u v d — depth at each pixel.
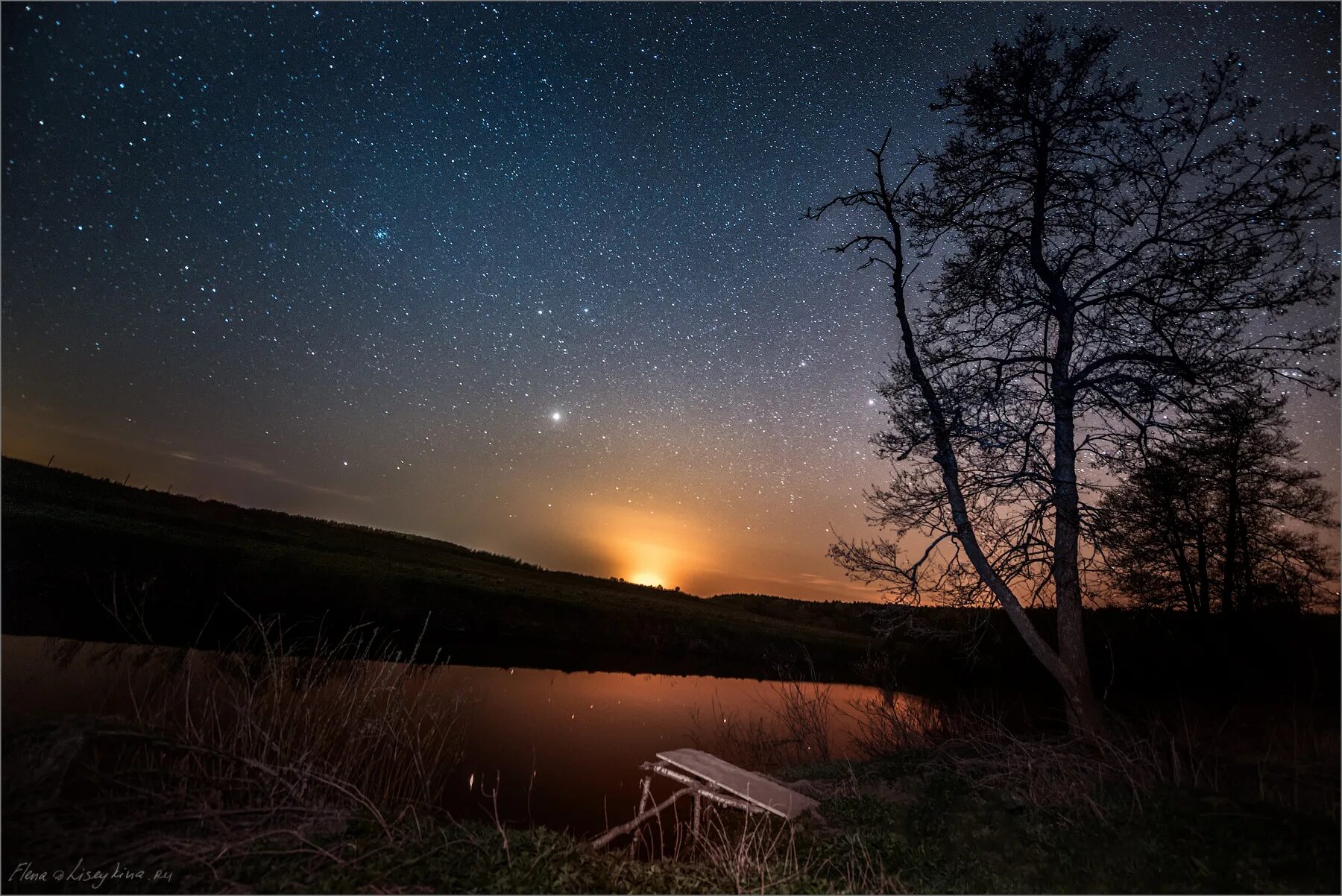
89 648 12.91
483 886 5.31
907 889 5.97
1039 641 10.49
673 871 6.17
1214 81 10.11
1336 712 11.94
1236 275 10.06
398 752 9.16
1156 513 10.70
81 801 5.01
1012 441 10.55
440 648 20.94
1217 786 8.05
